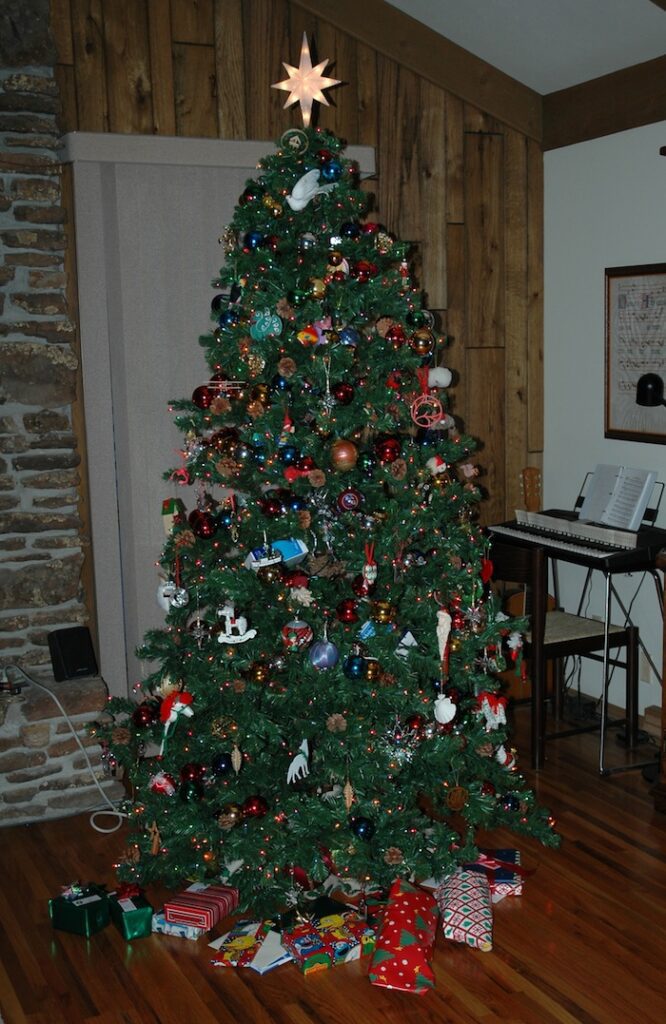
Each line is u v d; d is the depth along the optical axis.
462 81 4.36
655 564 3.68
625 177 4.15
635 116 4.05
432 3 4.04
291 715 2.92
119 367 3.86
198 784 2.95
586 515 4.16
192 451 2.97
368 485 2.88
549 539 4.00
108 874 3.23
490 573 3.20
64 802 3.65
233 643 2.83
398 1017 2.52
